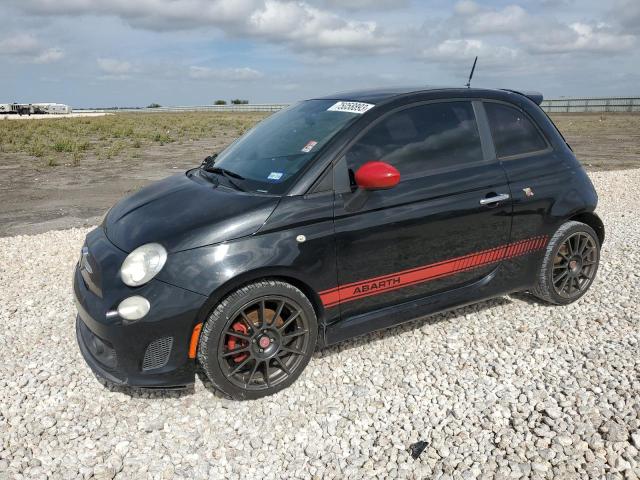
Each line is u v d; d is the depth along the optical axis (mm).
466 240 3930
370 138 3627
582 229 4449
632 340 3947
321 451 2930
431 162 3807
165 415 3262
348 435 3049
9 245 7109
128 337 3074
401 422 3141
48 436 3080
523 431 2986
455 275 3980
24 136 26031
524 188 4113
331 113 3920
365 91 4195
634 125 31703
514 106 4309
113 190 12125
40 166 16203
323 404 3328
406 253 3695
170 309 3029
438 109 3947
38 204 10594
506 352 3887
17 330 4445
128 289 3090
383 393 3428
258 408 3312
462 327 4289
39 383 3631
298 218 3293
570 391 3326
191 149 21188
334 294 3492
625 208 8852
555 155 4375
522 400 3270
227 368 3236
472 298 4102
